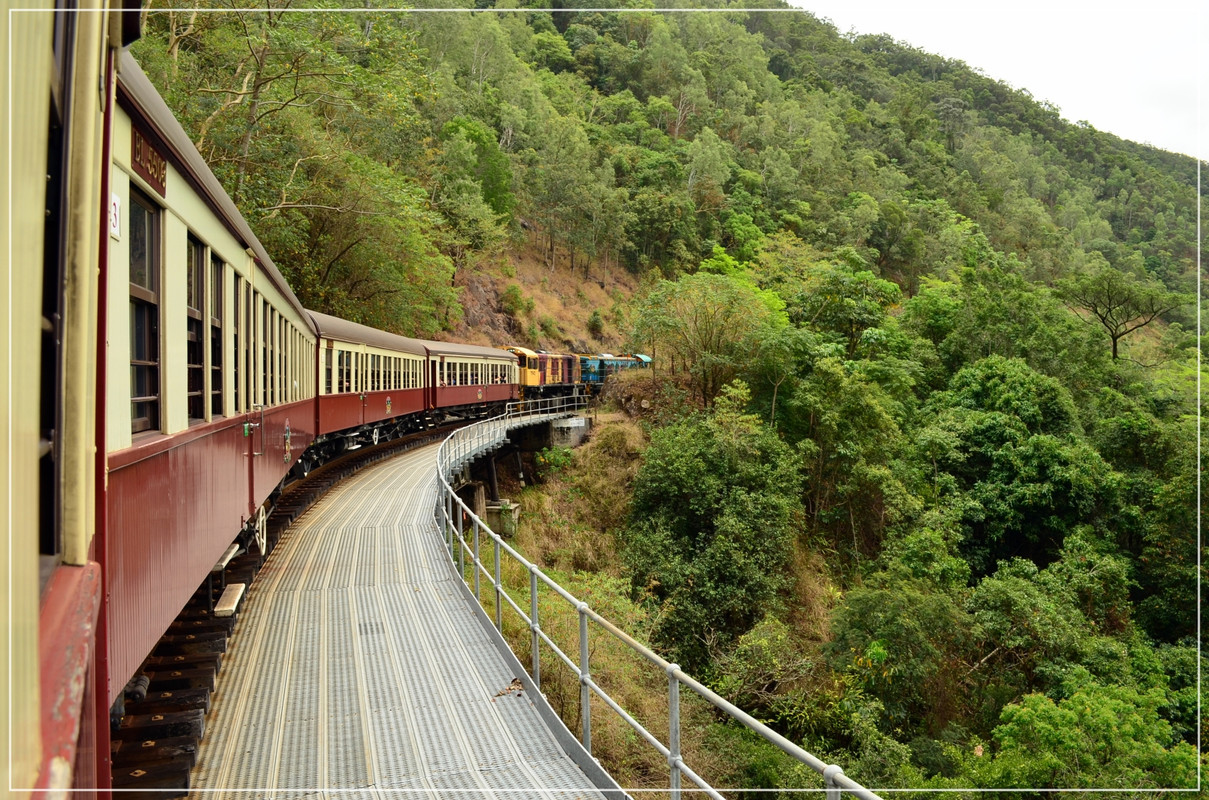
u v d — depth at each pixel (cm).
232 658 632
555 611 1105
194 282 495
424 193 2814
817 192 7519
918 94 12862
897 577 1980
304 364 1218
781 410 2717
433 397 2495
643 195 6297
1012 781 1245
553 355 4000
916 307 3825
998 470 2527
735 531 2100
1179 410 3328
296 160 2342
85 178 153
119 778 412
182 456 437
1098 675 1714
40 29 108
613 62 8994
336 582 870
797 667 1650
